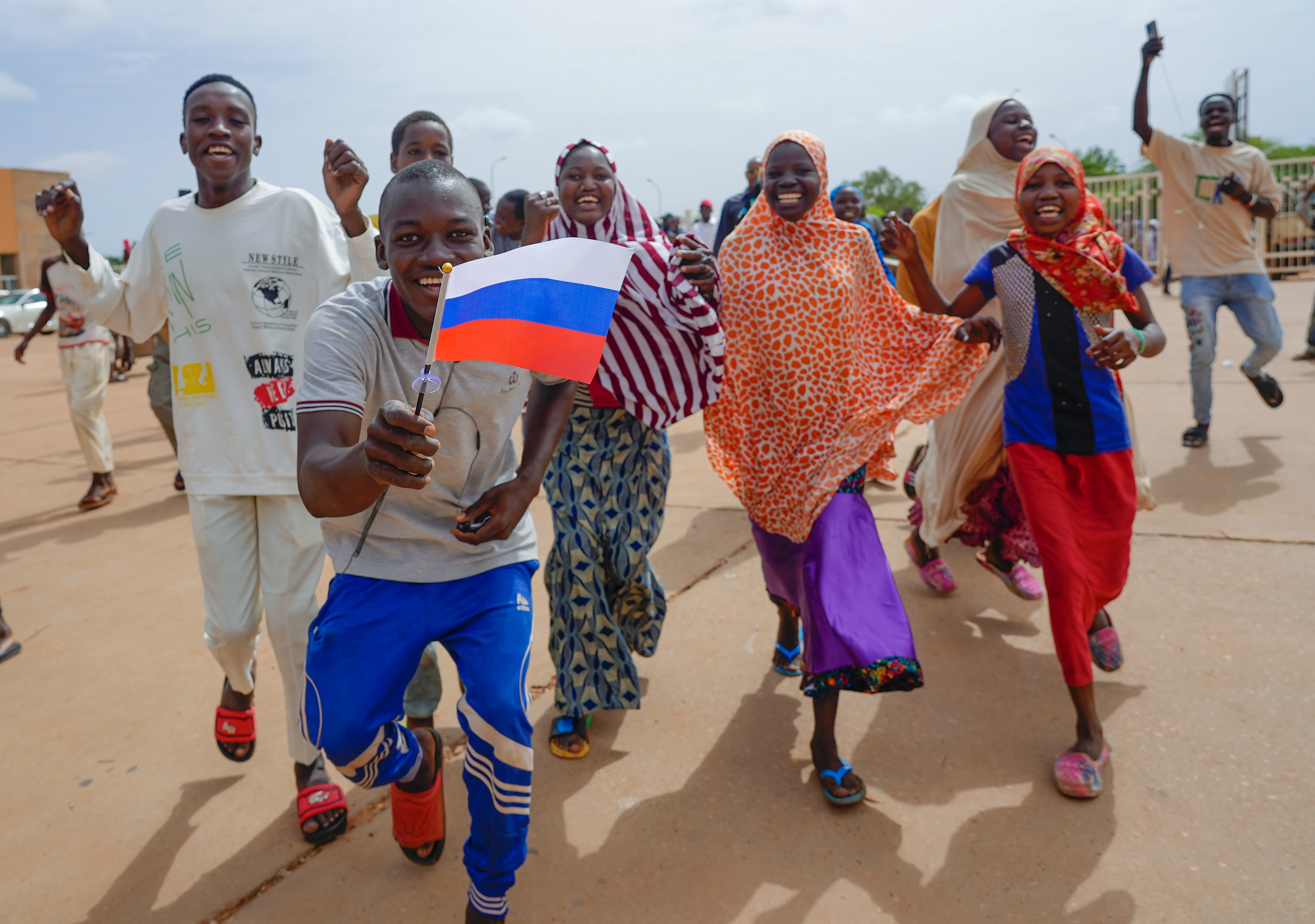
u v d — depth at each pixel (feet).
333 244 9.02
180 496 21.44
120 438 29.37
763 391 10.14
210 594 9.09
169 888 8.16
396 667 6.92
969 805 8.75
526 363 5.55
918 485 13.26
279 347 8.84
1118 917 7.27
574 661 9.84
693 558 15.42
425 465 5.27
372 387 6.66
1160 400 24.00
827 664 8.71
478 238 6.53
